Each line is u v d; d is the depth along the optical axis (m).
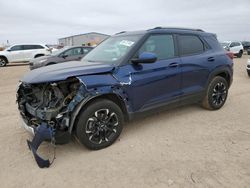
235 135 4.19
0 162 3.50
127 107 3.94
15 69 16.89
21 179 3.09
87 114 3.54
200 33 5.25
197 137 4.15
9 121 5.20
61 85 3.52
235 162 3.31
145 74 4.06
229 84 5.75
